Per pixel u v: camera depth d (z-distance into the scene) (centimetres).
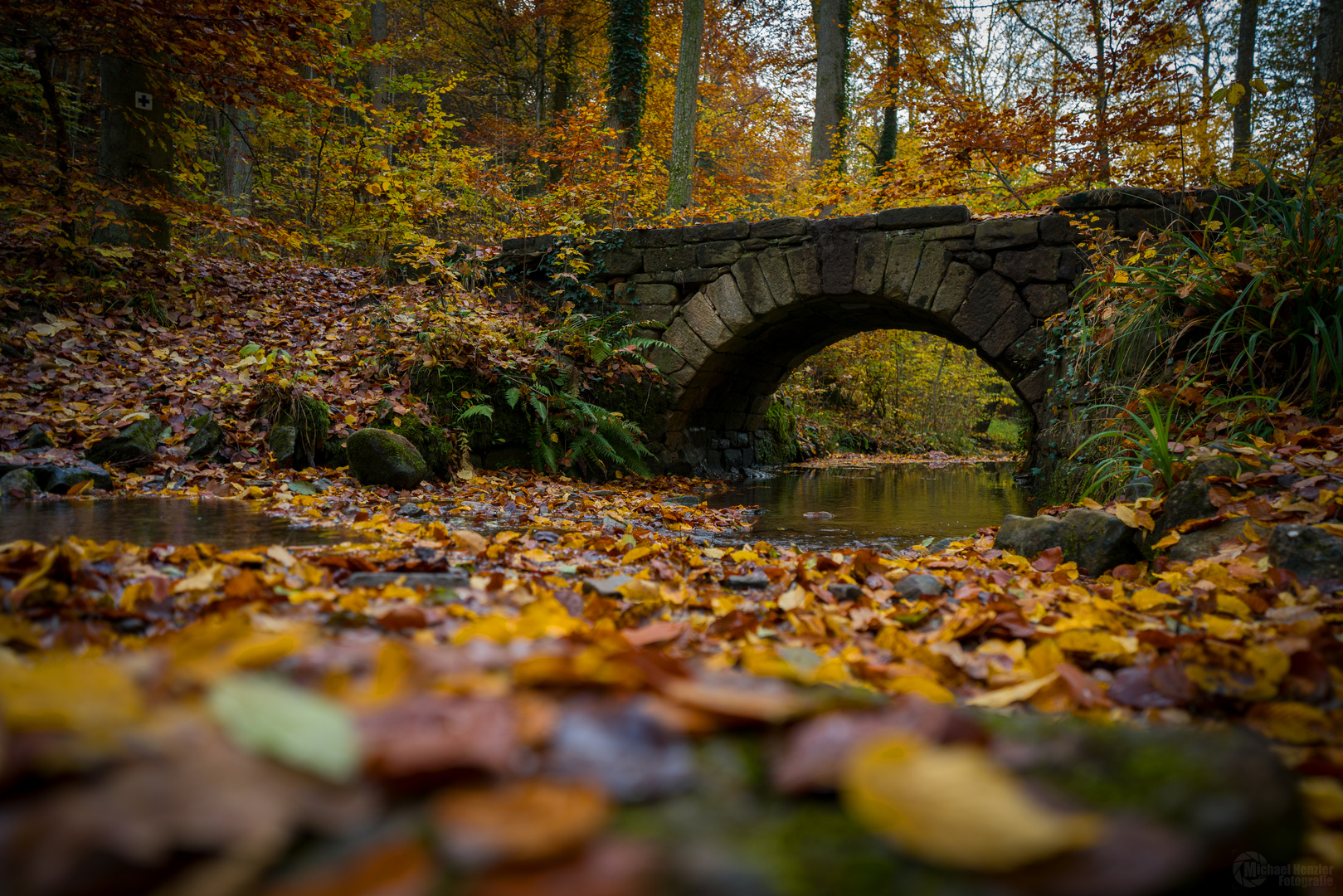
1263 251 516
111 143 856
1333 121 732
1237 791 68
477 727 76
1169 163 964
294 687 100
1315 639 158
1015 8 1431
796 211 1322
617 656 102
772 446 1382
